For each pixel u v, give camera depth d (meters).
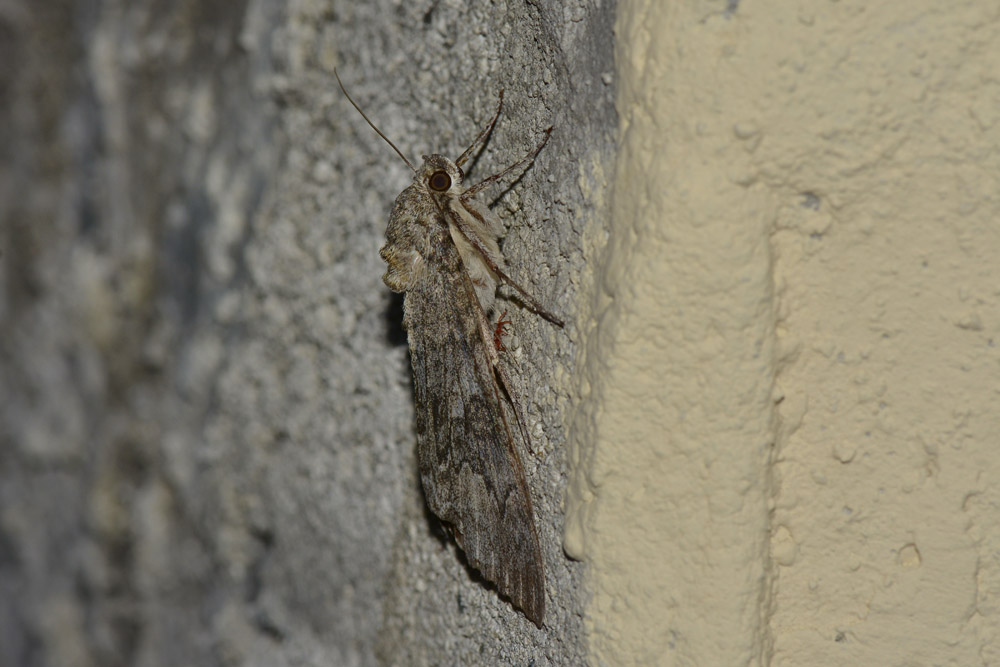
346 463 0.40
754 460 0.34
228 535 0.42
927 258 0.34
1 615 0.51
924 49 0.34
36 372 0.47
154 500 0.44
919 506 0.34
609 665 0.35
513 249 0.37
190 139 0.42
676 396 0.34
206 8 0.42
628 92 0.35
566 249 0.36
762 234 0.34
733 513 0.34
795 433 0.34
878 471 0.34
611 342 0.35
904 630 0.34
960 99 0.34
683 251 0.34
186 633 0.43
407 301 0.37
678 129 0.34
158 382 0.44
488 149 0.37
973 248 0.34
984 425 0.34
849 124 0.34
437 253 0.37
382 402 0.39
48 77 0.46
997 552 0.34
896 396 0.34
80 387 0.46
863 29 0.34
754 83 0.34
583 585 0.35
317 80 0.40
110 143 0.44
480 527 0.36
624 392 0.35
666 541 0.35
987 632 0.34
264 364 0.41
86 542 0.46
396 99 0.38
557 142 0.36
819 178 0.34
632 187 0.35
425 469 0.37
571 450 0.35
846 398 0.34
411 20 0.38
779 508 0.35
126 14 0.44
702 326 0.34
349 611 0.40
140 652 0.45
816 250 0.34
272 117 0.40
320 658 0.40
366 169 0.39
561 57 0.36
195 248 0.42
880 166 0.34
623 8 0.35
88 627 0.46
